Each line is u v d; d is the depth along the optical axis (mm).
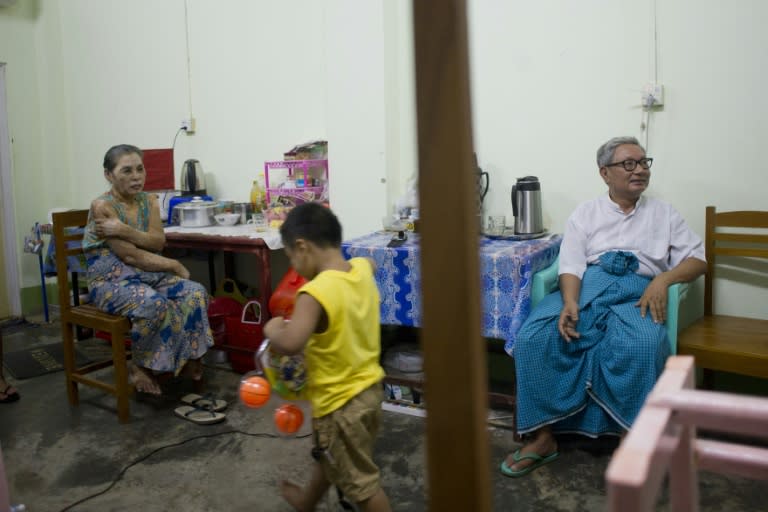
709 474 2223
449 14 519
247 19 3898
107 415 2926
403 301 2701
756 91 2553
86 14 4641
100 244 2904
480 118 3164
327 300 1568
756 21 2518
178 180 4379
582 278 2557
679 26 2662
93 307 3043
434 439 566
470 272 538
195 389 3119
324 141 3629
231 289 3785
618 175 2488
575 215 2637
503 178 3152
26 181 4789
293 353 1562
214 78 4113
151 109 4445
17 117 4719
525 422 2322
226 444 2604
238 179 4133
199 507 2152
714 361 2260
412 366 2896
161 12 4262
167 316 2883
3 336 4223
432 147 536
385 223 3230
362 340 1682
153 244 3014
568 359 2314
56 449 2590
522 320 2451
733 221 2617
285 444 2590
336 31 3334
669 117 2732
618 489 582
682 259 2484
